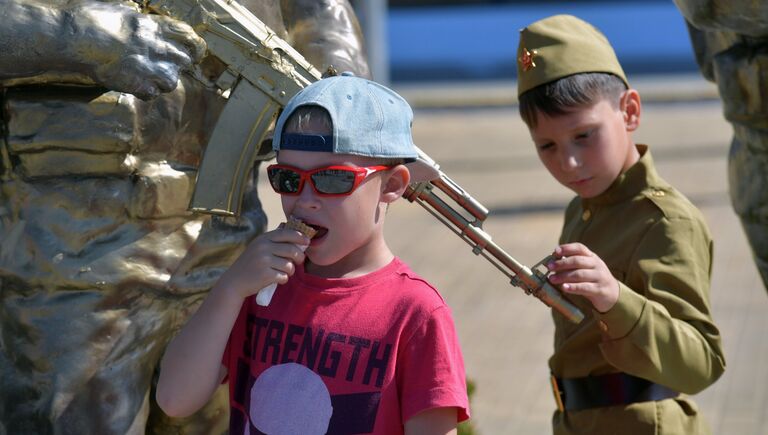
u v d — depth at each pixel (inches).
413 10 1889.8
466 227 207.2
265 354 186.4
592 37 246.2
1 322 218.7
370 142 175.6
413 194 206.8
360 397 178.4
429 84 1601.9
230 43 212.2
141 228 220.1
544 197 876.0
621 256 234.1
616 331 213.0
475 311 616.7
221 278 181.6
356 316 181.0
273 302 188.7
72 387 216.4
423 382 176.1
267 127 215.3
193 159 225.9
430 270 698.2
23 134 208.7
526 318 603.2
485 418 465.4
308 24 244.8
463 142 1153.4
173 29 203.5
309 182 175.2
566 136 238.5
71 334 215.0
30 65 197.9
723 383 495.2
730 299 616.4
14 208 213.6
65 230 213.2
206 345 181.8
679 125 1206.9
